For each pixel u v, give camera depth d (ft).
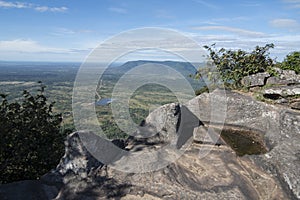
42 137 15.99
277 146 13.65
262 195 11.02
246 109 17.29
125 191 11.17
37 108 16.03
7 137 14.53
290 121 14.71
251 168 12.65
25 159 15.21
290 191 10.94
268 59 22.31
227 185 11.39
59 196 11.28
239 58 21.79
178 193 10.88
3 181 14.76
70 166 12.19
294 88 17.94
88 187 11.48
